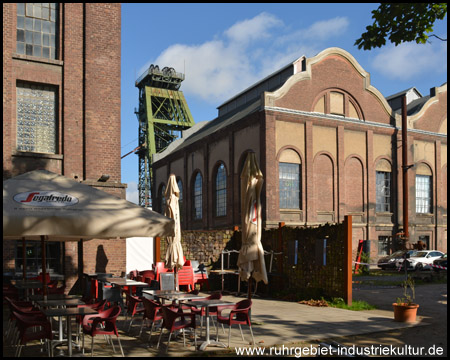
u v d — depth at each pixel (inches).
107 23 649.6
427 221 1476.4
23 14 610.2
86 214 276.1
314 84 1294.3
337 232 584.7
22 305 354.0
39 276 518.9
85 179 617.6
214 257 791.7
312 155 1263.5
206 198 1504.7
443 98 1552.7
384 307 559.5
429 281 912.9
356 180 1348.4
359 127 1359.5
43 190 290.7
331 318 467.5
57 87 622.2
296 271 660.7
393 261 1144.2
